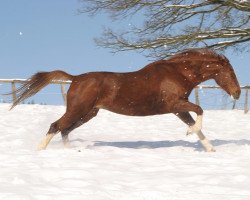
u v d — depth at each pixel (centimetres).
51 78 945
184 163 776
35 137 1104
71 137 1205
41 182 586
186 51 973
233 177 643
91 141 1108
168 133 1366
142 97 934
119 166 727
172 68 954
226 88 967
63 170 654
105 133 1338
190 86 958
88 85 922
